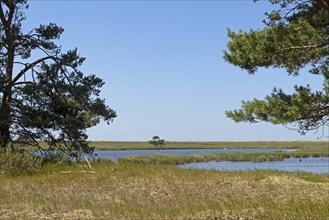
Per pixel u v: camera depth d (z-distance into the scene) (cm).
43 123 2248
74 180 1783
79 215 1047
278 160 6009
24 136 2336
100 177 1841
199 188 1589
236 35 1248
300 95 1100
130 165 2334
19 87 2400
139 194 1463
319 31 1192
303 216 980
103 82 2531
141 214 1041
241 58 1210
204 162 5559
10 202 1243
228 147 14312
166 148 13400
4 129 2306
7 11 2459
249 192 1495
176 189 1541
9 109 2294
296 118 1112
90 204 1191
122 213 1060
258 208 1104
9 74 2434
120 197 1394
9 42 2450
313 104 1098
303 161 5744
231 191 1520
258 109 1122
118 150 12362
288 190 1525
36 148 2389
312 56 1207
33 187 1597
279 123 1113
